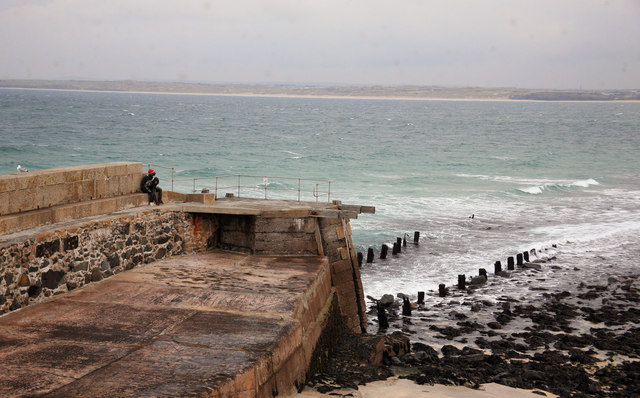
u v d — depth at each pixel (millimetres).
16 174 13086
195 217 17031
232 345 10164
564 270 28266
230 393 8680
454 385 14617
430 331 20391
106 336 10281
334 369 14594
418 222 37031
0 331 10289
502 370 16250
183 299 12586
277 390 10352
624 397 14648
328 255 17250
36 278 11898
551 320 21188
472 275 27547
